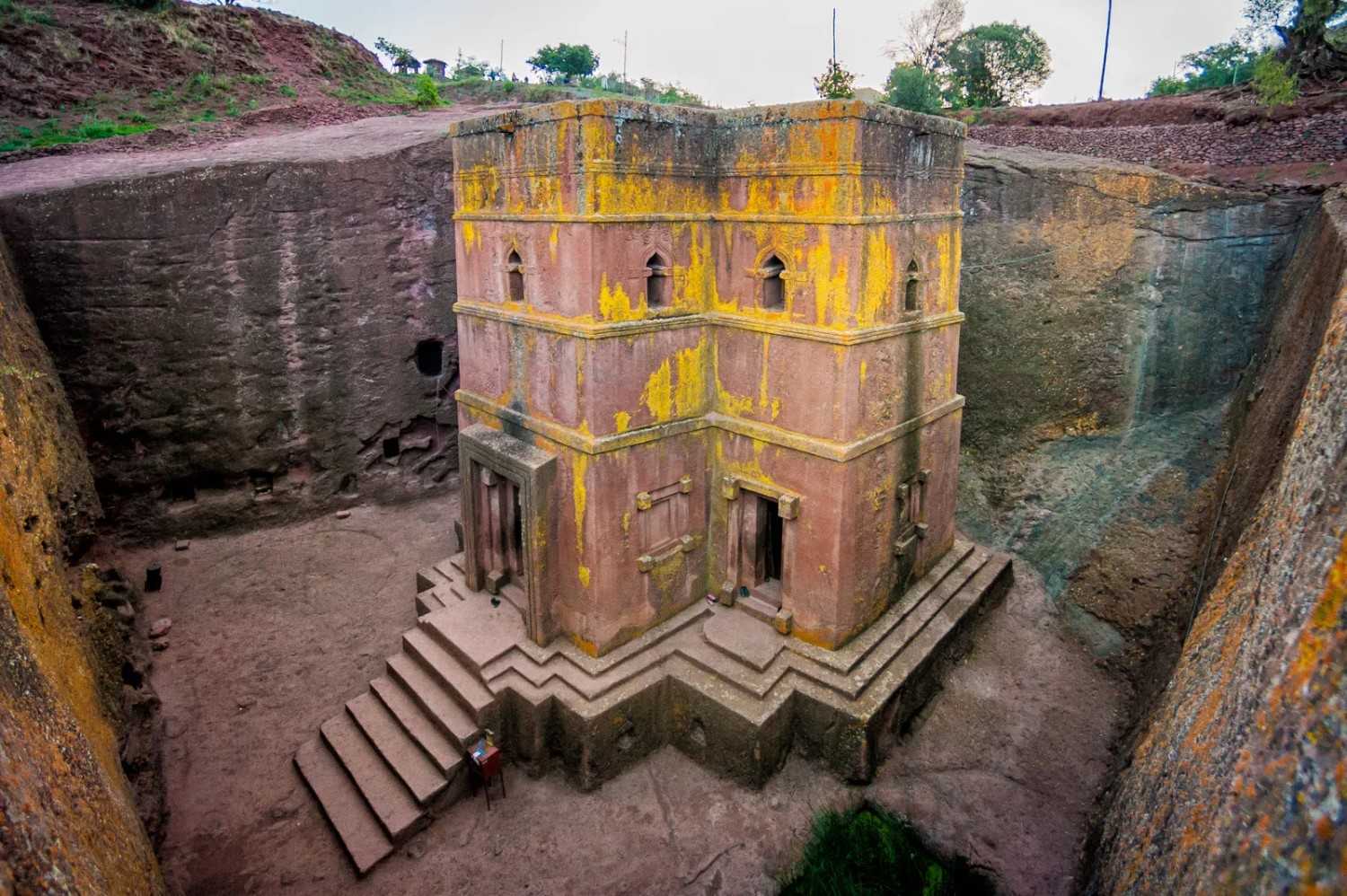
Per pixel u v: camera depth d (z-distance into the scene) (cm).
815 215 989
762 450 1120
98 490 1520
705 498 1195
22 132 2058
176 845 977
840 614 1091
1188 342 1433
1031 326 1529
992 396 1570
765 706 1044
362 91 3086
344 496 1762
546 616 1127
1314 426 661
